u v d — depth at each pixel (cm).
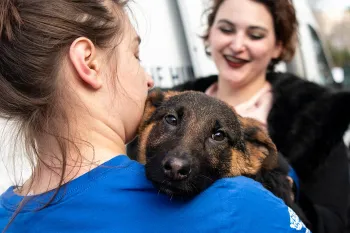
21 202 62
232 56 118
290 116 113
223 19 120
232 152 85
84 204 59
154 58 134
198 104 83
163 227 58
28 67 60
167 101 85
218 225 57
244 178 63
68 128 61
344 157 114
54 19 60
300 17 215
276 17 120
